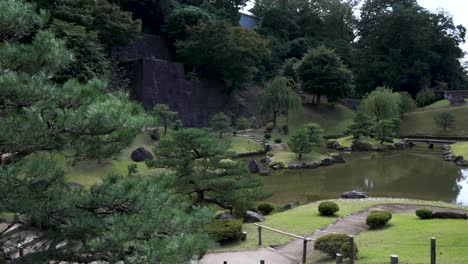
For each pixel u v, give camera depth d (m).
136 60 43.19
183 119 45.97
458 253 10.66
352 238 10.52
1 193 5.18
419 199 23.70
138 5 51.69
